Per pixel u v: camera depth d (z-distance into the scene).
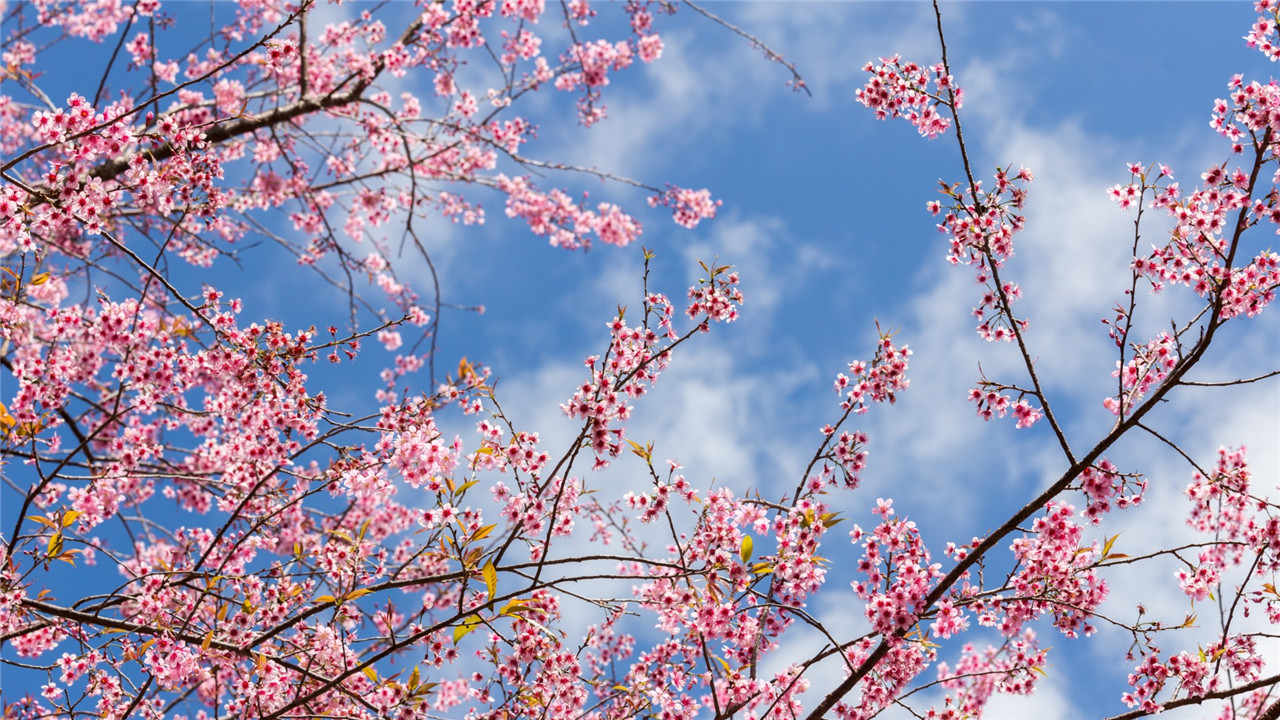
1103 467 3.73
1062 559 3.84
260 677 4.25
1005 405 4.08
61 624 4.38
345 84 7.94
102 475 4.79
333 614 4.13
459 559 3.61
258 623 4.38
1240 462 4.01
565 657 4.31
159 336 4.80
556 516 3.52
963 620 3.59
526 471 3.67
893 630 3.60
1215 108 3.76
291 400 4.54
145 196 4.23
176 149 4.19
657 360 3.73
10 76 6.00
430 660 4.15
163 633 4.05
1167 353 3.90
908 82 4.21
